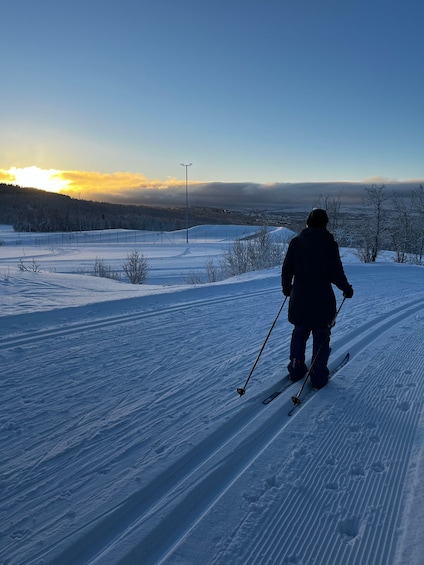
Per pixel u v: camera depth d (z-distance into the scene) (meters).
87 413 3.61
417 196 34.50
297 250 4.27
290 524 2.34
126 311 7.84
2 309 7.07
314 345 4.32
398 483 2.72
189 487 2.62
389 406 3.87
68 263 36.06
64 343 5.62
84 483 2.63
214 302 9.12
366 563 2.08
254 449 3.12
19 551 2.09
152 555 2.12
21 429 3.30
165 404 3.81
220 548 2.16
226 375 4.59
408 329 7.02
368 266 20.11
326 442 3.21
